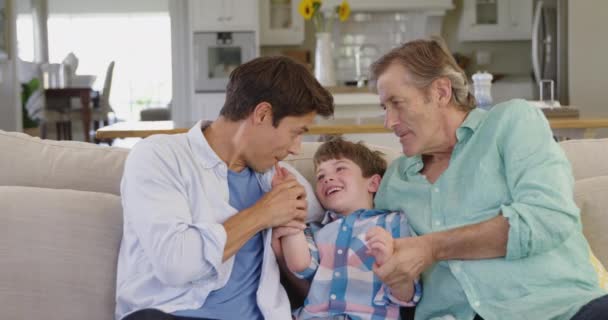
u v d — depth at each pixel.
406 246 1.59
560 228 1.55
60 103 9.38
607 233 1.88
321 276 1.74
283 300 1.69
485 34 7.96
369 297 1.71
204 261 1.52
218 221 1.63
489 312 1.59
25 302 1.70
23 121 8.08
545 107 3.67
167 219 1.51
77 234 1.76
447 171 1.74
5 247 1.72
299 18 7.84
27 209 1.77
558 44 6.64
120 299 1.62
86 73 14.41
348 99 5.07
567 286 1.60
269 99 1.60
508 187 1.67
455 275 1.63
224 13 7.59
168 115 11.12
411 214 1.77
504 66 8.26
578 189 1.94
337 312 1.71
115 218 1.81
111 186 1.93
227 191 1.68
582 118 3.44
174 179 1.58
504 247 1.56
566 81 6.64
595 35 6.47
